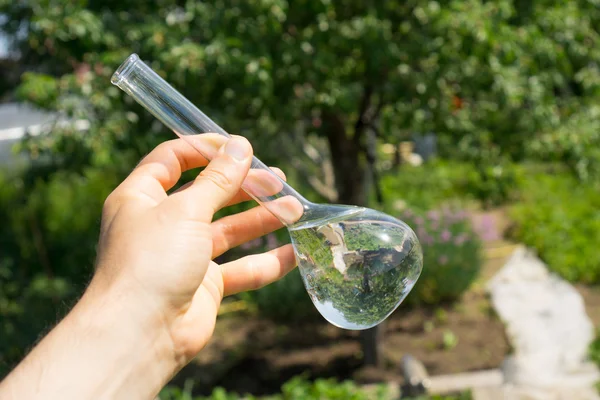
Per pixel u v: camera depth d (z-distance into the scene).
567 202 8.46
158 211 0.97
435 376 4.55
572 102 4.09
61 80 3.16
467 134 3.90
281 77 3.40
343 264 1.06
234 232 1.28
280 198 1.10
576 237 7.07
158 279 0.91
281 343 5.20
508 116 3.84
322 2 3.19
